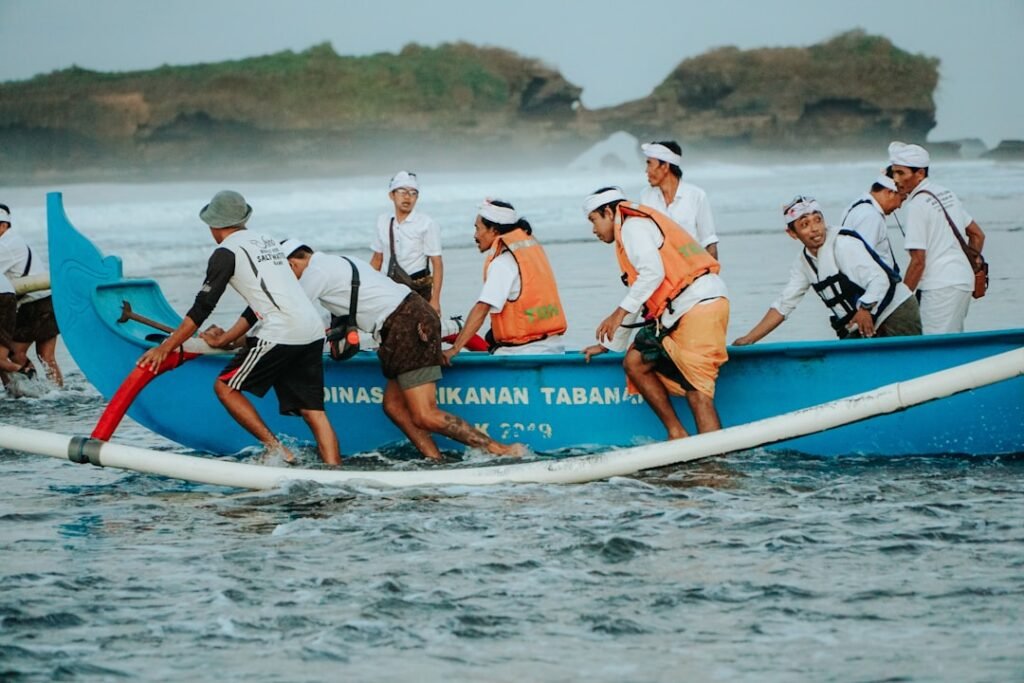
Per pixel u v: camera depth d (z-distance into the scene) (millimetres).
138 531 9375
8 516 9867
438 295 14977
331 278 11078
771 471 10656
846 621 7012
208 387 12227
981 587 7457
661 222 10664
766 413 11023
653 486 10305
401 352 11039
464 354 11625
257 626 7195
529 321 11633
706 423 10633
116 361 12453
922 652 6531
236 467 10602
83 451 10664
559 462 10359
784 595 7461
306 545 8836
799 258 11508
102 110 160625
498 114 192250
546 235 37156
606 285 24531
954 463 10656
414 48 190375
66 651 6855
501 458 11352
